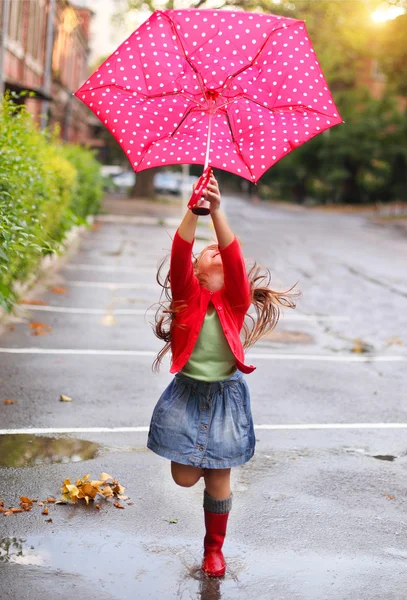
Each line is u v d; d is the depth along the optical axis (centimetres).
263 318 414
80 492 466
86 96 370
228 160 375
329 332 1073
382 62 3875
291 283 1570
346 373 840
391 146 5641
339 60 3884
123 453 555
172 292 374
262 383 775
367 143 5631
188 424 375
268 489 505
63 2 3766
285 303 427
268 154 374
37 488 481
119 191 5388
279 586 381
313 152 6012
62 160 1433
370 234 3209
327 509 478
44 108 2966
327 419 668
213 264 388
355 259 2130
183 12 359
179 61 363
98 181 2519
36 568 381
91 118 5653
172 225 2928
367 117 5731
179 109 372
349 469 550
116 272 1552
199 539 427
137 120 371
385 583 389
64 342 905
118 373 782
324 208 5578
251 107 373
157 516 452
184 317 373
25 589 361
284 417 666
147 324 1045
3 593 356
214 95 367
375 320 1182
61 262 1625
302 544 428
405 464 567
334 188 5847
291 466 550
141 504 468
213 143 375
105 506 461
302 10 3512
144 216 3178
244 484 512
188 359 375
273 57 363
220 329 375
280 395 735
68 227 1316
